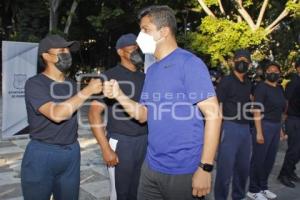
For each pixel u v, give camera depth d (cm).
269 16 1200
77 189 304
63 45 288
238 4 1080
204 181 232
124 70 349
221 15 1178
